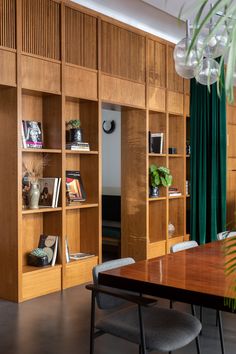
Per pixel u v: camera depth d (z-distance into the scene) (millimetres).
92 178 5164
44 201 4688
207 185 6598
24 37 4289
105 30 5176
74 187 5059
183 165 6527
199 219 6551
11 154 4258
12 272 4273
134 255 5941
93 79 5000
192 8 1136
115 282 2398
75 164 5238
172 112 6262
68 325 3607
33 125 4547
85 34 4914
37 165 4781
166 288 2191
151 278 2344
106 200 7414
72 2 4742
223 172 6656
